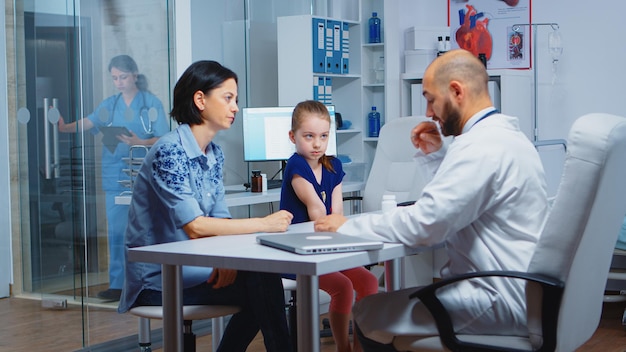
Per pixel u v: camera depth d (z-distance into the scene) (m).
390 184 4.23
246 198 4.25
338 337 2.72
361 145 5.97
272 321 2.37
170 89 4.29
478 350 1.93
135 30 4.13
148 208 2.55
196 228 2.37
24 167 3.70
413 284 5.38
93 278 3.87
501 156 2.00
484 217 2.05
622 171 1.87
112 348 3.88
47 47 3.71
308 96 5.42
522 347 1.90
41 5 3.72
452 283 2.05
